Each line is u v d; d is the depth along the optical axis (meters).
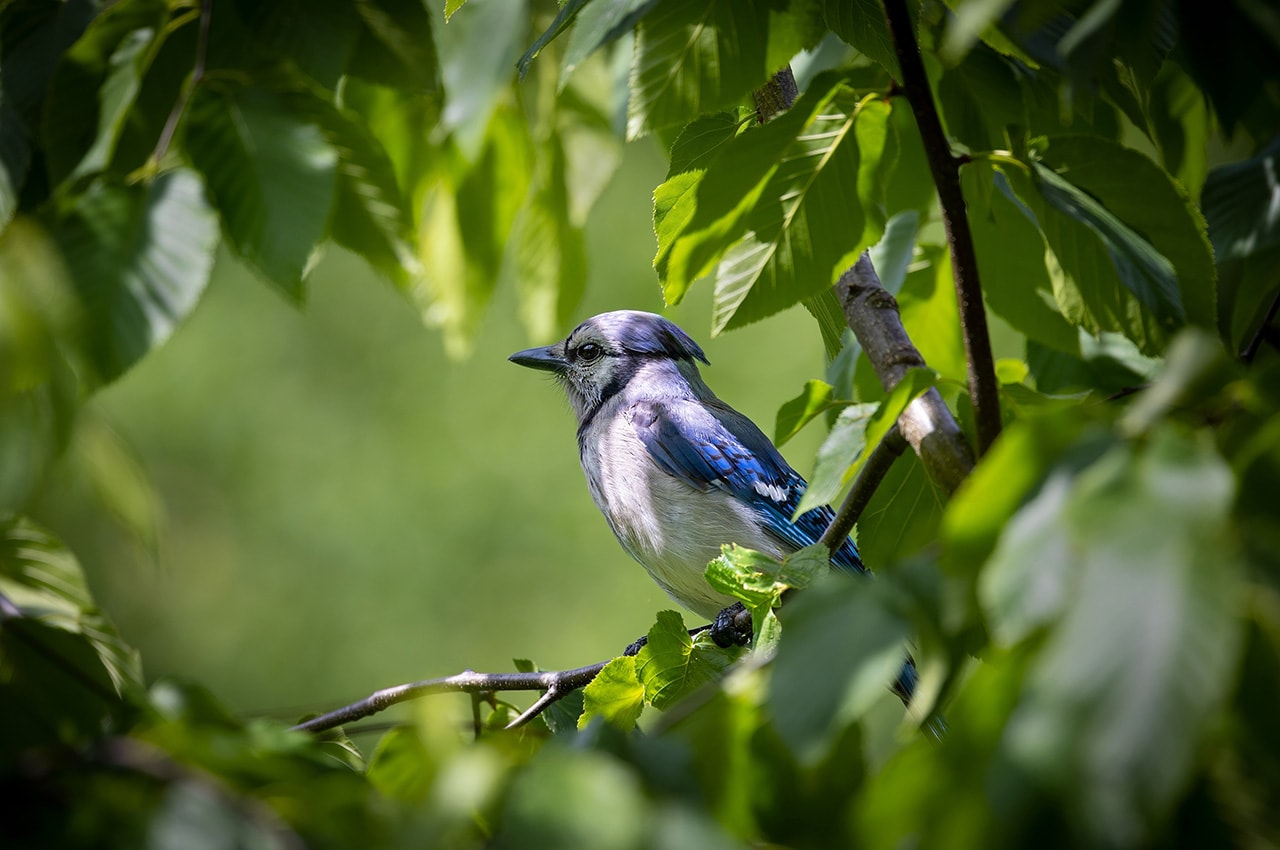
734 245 4.20
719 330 4.35
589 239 17.81
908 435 4.23
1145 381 5.68
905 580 2.24
